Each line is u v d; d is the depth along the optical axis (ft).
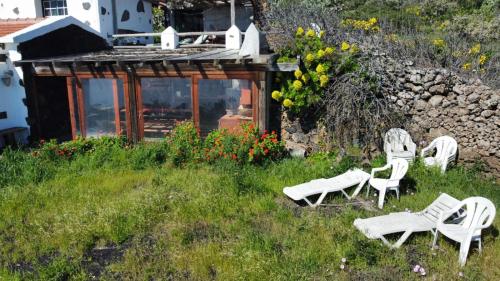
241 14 57.47
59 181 25.68
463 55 33.06
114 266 16.49
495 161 27.07
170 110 32.55
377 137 29.76
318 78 29.96
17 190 24.26
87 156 29.81
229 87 30.94
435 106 28.71
